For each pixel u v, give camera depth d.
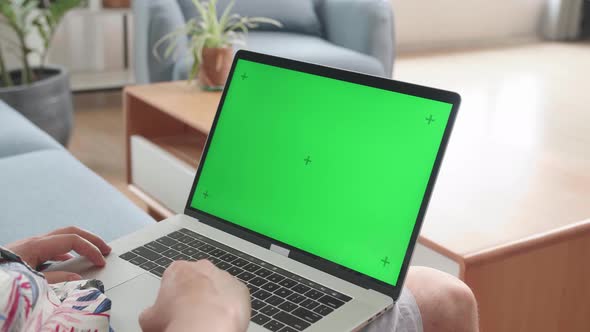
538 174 1.73
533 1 5.71
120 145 3.04
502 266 1.30
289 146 0.95
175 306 0.52
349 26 3.23
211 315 0.50
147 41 2.83
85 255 0.86
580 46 5.58
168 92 2.30
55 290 0.74
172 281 0.55
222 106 1.03
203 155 1.03
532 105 3.62
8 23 2.78
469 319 0.93
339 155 0.90
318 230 0.89
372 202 0.85
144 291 0.80
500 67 4.69
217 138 1.03
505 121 3.24
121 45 3.96
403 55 5.05
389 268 0.81
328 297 0.79
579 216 1.44
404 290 0.89
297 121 0.95
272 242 0.92
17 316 0.56
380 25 3.13
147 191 2.26
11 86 2.84
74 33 3.79
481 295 1.29
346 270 0.84
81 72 3.89
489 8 5.51
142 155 2.25
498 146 1.98
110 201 1.36
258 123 0.99
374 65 3.02
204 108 2.10
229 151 1.01
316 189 0.91
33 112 2.65
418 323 0.86
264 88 1.00
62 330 0.63
